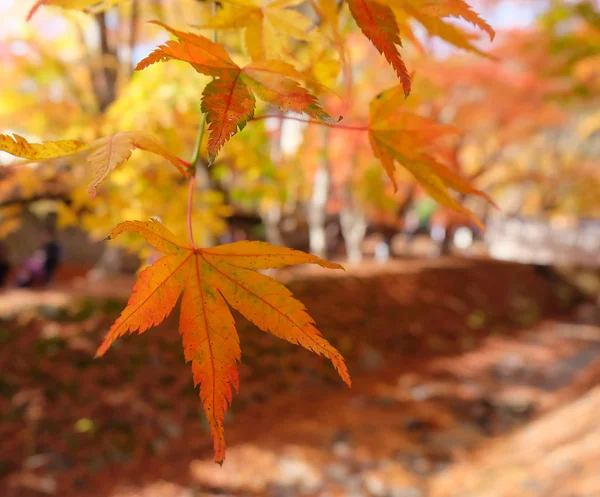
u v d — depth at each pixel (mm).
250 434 5488
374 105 703
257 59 718
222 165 3939
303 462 4902
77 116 3879
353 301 8953
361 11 462
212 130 439
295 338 474
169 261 485
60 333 5559
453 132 708
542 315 12555
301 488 4492
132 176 3104
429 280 11141
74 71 6332
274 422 5820
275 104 461
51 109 4062
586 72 10492
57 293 6395
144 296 462
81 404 5098
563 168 17000
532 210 20500
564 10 10398
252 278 490
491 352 9227
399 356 8398
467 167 14336
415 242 19531
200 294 485
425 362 8336
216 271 492
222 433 448
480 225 718
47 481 4320
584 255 20469
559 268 14227
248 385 6387
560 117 11898
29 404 4871
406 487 4480
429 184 718
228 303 486
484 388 7289
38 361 5242
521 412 6332
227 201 6395
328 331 7988
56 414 4910
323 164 8875
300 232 13781
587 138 17594
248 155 3508
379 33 455
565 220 21141
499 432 5688
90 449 4754
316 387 6855
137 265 8977
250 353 6773
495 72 9789
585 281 13883
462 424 5906
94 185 426
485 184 14742
